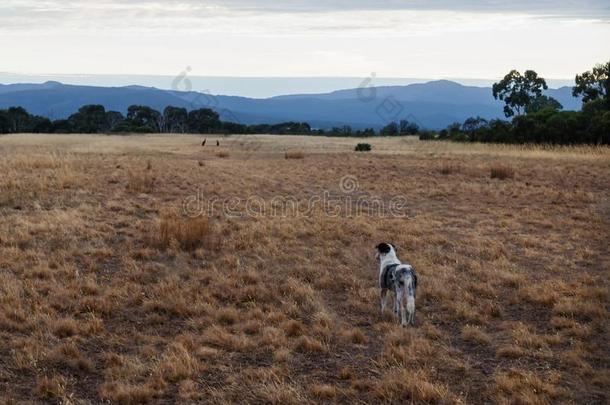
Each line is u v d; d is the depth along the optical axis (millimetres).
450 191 26062
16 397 7535
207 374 8344
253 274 12766
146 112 103875
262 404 7535
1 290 11203
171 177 26781
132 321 10367
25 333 9523
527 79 94000
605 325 10289
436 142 62438
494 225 19172
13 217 16891
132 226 16922
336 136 85500
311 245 15961
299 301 11562
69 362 8453
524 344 9445
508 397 7688
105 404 7477
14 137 63875
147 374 8289
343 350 9297
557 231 18375
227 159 40875
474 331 9820
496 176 31141
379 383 7992
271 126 108000
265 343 9398
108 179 24750
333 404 7527
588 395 7758
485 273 13359
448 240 16734
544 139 56031
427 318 10688
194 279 12570
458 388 7988
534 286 12367
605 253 15562
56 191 21172
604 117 53562
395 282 10281
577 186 28141
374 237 16922
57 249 14172
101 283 12180
